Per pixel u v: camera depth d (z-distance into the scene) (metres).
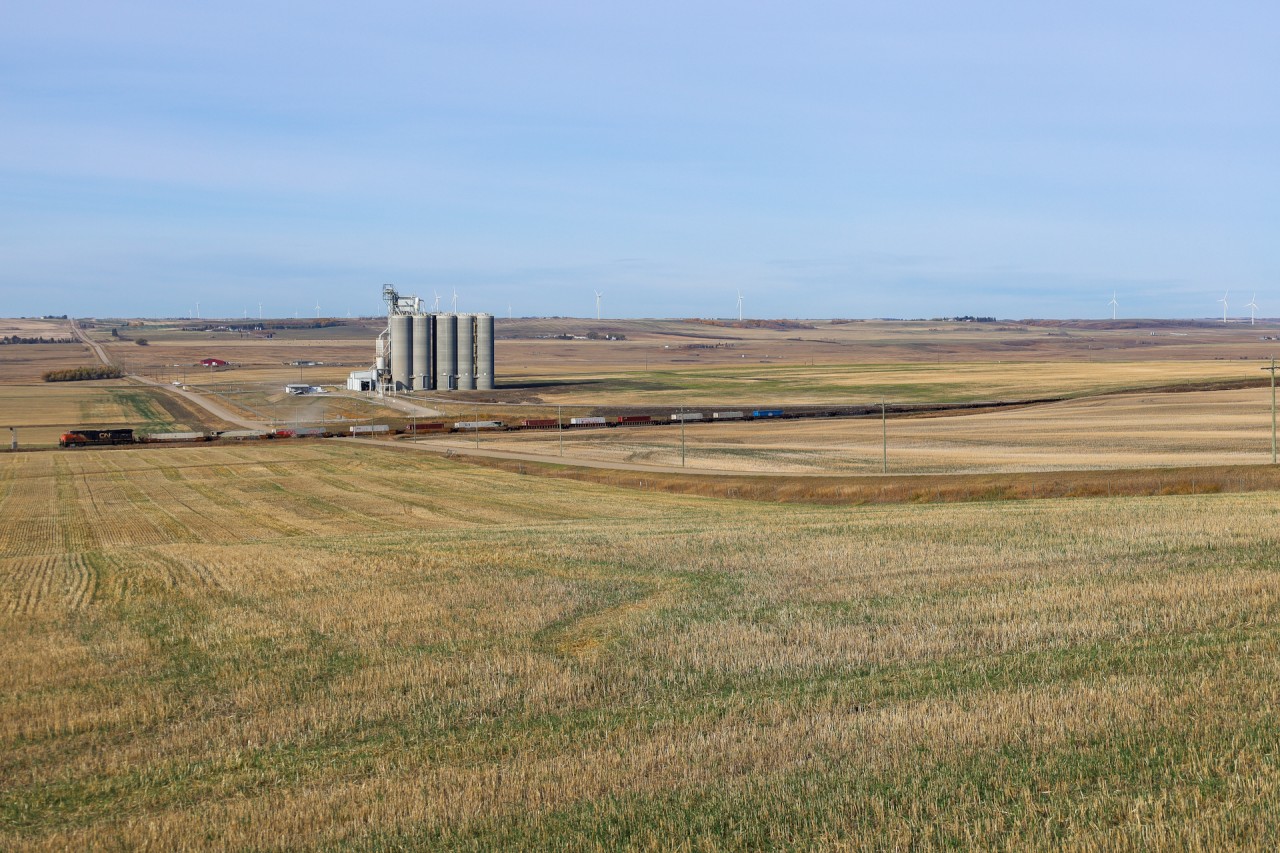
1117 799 16.33
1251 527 43.00
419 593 38.44
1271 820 15.07
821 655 27.30
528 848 16.91
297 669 29.03
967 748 19.33
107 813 20.28
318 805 19.31
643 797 18.42
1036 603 31.05
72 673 29.73
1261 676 21.84
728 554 44.69
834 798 17.47
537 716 24.14
